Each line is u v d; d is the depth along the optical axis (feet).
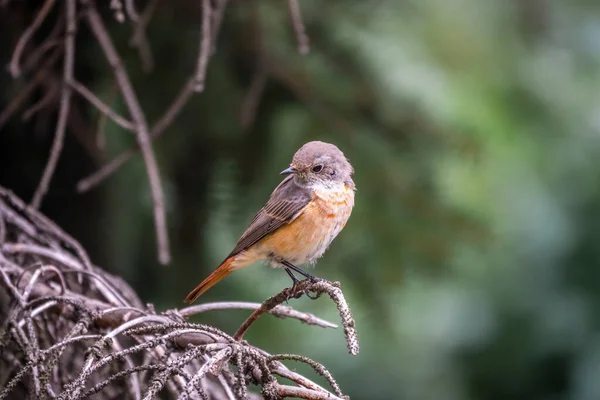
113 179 34.53
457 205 37.35
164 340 16.97
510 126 41.50
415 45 40.01
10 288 20.85
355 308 39.11
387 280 36.50
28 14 32.60
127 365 21.31
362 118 36.76
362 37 37.19
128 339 22.89
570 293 41.11
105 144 33.99
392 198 36.27
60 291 22.74
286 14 35.78
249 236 28.50
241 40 34.94
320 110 36.35
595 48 46.37
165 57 34.73
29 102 33.47
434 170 36.94
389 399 42.93
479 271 42.04
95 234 34.91
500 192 41.34
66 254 25.11
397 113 36.68
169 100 34.94
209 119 35.45
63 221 35.27
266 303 20.62
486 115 40.60
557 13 46.47
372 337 41.98
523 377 41.42
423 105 37.06
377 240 36.42
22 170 35.17
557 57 46.01
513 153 41.70
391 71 37.29
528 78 42.96
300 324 40.81
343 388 43.16
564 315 40.78
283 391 17.54
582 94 44.45
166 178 35.04
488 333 41.96
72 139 34.94
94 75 34.55
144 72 34.63
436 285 39.40
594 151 42.27
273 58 35.53
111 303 23.02
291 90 36.55
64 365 22.41
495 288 41.88
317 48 36.37
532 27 46.19
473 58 41.96
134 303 24.30
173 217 36.04
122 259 34.94
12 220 25.36
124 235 34.83
